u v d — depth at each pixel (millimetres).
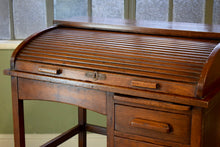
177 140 1899
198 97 1782
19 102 2406
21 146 2479
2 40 3453
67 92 2197
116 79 2008
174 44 2125
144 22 2641
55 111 3475
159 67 1940
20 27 3461
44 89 2273
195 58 1942
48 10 3416
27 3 3414
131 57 2053
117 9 3379
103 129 3059
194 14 3252
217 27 2406
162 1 3281
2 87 3416
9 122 3500
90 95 2123
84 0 3400
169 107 1856
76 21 2578
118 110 2041
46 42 2361
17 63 2311
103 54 2127
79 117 3121
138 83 1936
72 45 2271
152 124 1926
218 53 1914
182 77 1857
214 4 3197
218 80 1995
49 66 2203
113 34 2381
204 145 1891
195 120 1816
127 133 2041
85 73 2096
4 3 3404
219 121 2121
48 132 3527
